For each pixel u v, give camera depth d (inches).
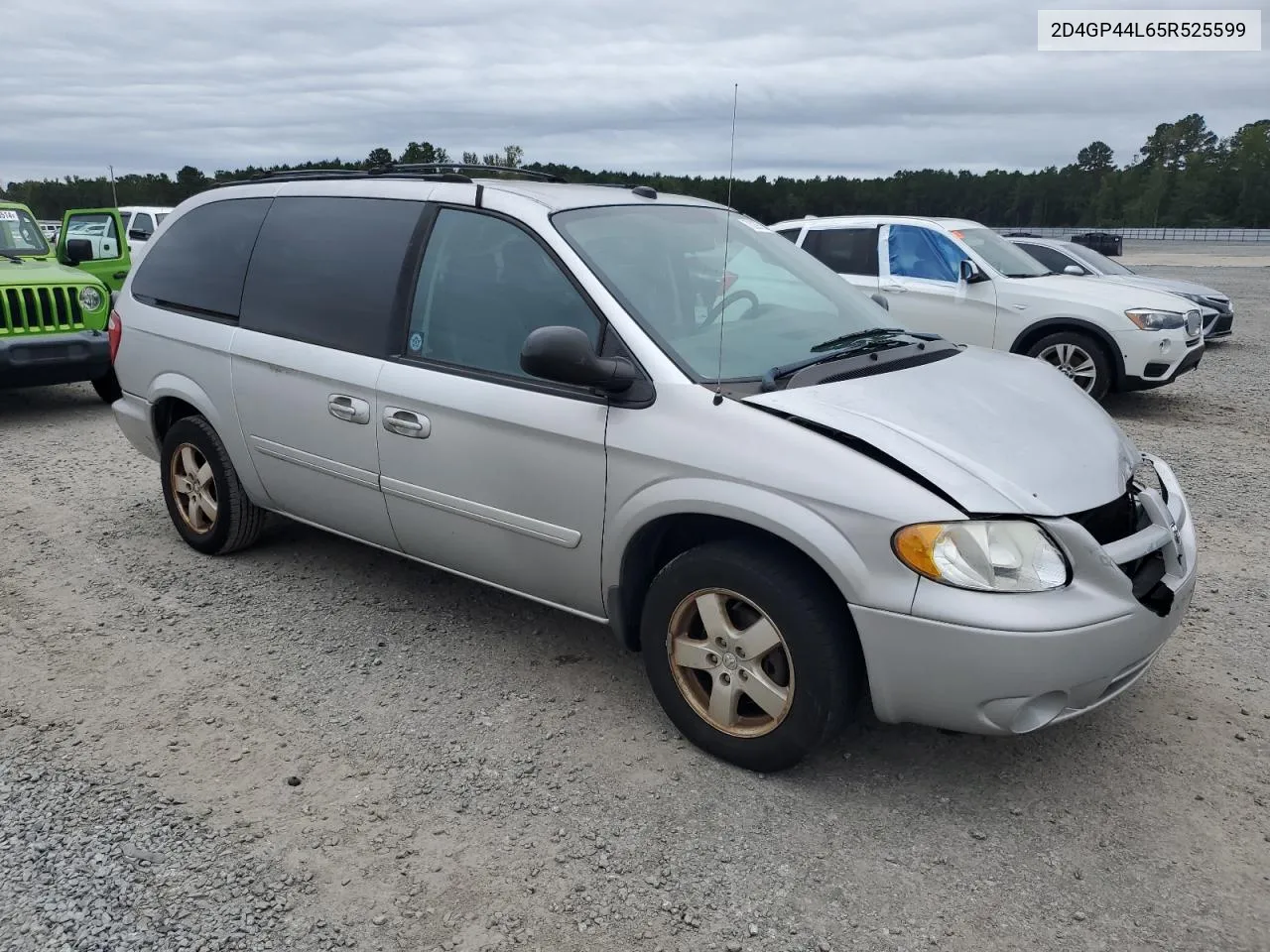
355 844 112.0
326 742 132.9
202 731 135.5
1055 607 105.2
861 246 389.4
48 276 331.6
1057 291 350.6
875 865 108.7
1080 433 125.6
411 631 166.6
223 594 181.6
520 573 143.4
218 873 107.0
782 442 114.3
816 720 115.5
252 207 183.6
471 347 144.0
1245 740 132.9
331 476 163.6
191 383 186.4
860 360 132.6
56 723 137.5
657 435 122.3
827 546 109.3
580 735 134.3
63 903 102.3
